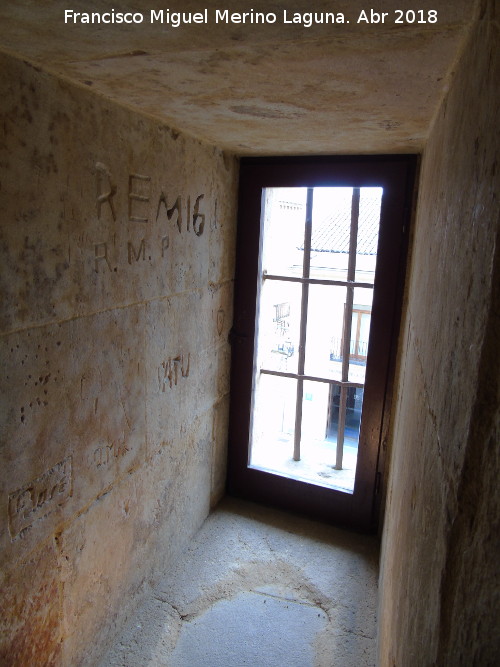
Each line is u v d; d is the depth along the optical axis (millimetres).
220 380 2277
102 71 1067
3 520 1125
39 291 1139
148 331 1626
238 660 1616
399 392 1806
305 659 1627
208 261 1989
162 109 1388
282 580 1973
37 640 1286
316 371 2336
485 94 527
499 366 403
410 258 1927
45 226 1133
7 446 1106
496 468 390
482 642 391
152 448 1756
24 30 840
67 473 1320
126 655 1617
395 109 1266
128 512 1653
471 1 642
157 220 1593
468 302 519
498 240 411
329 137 1667
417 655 632
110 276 1393
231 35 820
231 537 2215
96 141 1269
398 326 2014
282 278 2244
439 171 1014
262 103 1274
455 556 469
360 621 1780
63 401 1268
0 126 989
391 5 671
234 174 2121
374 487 2207
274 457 2553
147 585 1850
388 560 1439
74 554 1397
